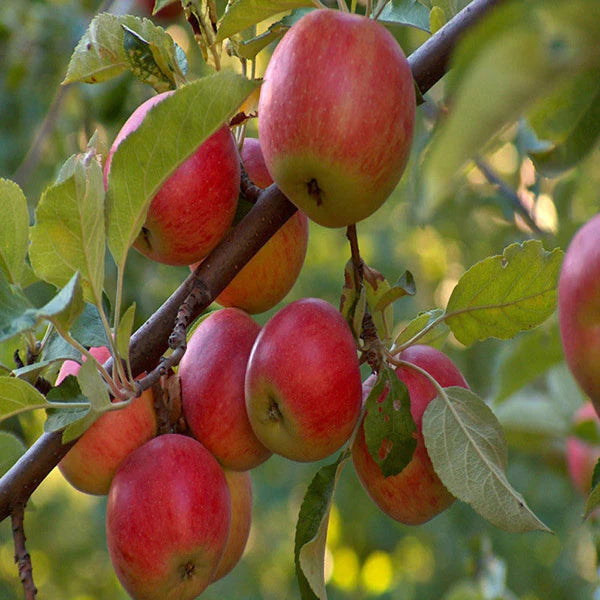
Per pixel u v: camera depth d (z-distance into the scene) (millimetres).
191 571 1112
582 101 1006
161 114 1027
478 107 836
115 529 1101
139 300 1793
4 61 2027
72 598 3039
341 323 1106
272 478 2648
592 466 1343
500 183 1498
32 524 3004
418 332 1145
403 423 1096
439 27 1157
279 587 3035
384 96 1037
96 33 1132
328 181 1044
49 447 1096
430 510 1120
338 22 1046
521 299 1126
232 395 1125
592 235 963
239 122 1121
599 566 1275
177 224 1091
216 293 1107
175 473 1103
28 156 1854
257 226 1110
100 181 1042
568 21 830
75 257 1051
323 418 1088
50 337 1110
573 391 1388
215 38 1132
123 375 1062
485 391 1820
